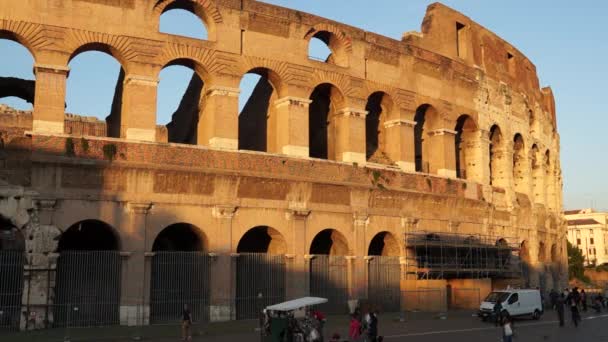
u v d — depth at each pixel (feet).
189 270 144.97
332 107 184.34
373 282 173.88
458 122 214.28
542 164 259.60
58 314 131.95
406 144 185.06
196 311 144.97
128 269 136.15
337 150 174.60
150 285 138.41
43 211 129.90
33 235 128.67
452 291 199.00
